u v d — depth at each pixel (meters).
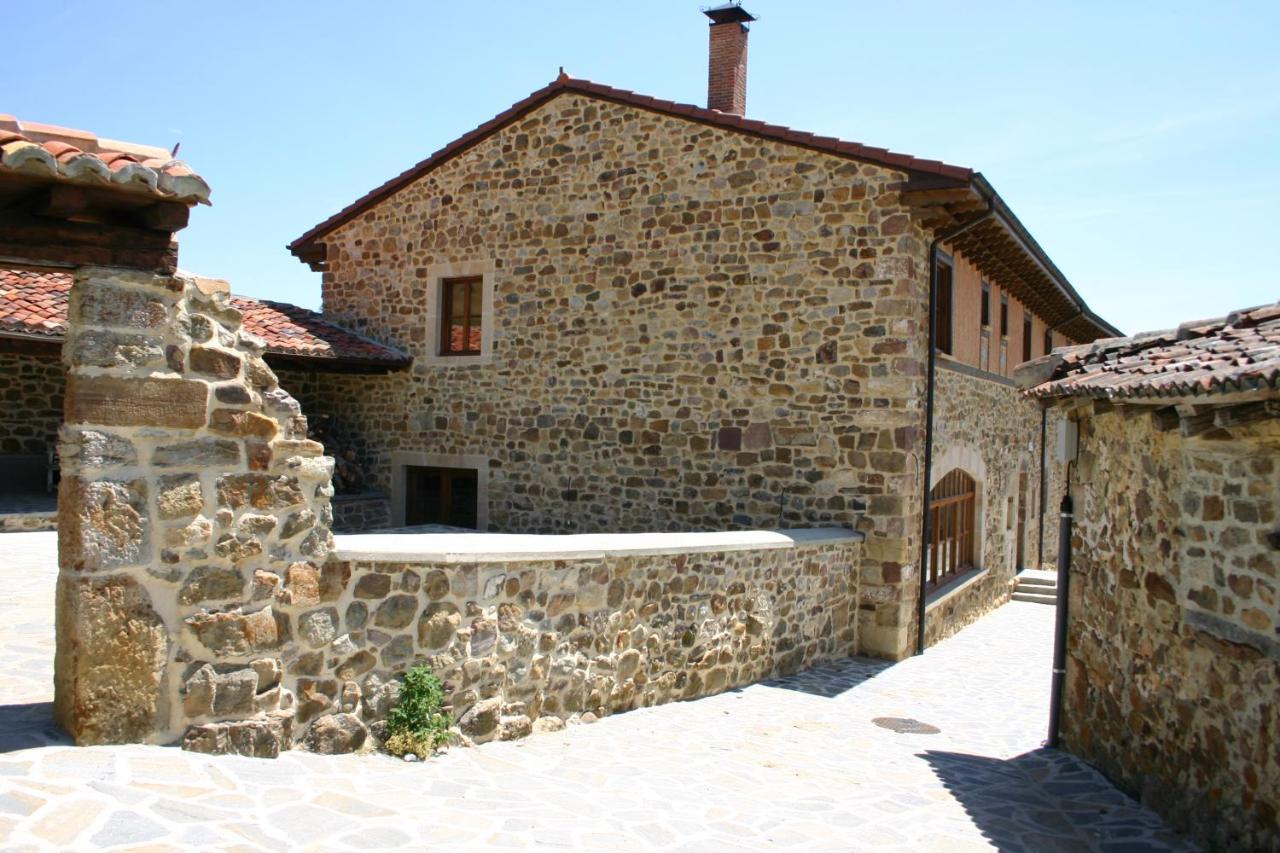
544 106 11.77
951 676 9.48
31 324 9.41
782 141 10.15
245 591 4.58
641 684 7.05
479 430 12.20
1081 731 6.67
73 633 4.07
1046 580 15.60
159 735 4.29
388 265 13.04
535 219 11.81
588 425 11.40
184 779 4.02
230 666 4.53
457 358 12.41
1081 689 6.71
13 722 4.30
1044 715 8.25
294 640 4.81
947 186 9.23
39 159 3.63
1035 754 6.89
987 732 7.59
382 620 5.22
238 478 4.55
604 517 11.25
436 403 12.56
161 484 4.28
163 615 4.30
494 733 5.76
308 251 13.74
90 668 4.08
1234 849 4.47
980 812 5.40
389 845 3.82
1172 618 5.21
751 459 10.38
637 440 11.07
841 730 7.21
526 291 11.87
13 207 3.95
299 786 4.32
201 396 4.41
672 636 7.34
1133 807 5.52
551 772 5.30
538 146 11.81
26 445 11.96
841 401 9.92
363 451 13.16
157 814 3.63
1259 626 4.36
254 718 4.60
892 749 6.80
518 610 5.95
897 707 8.12
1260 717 4.32
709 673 7.78
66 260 4.02
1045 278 13.49
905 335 9.62
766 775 5.81
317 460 4.88
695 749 6.22
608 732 6.37
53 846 3.24
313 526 4.88
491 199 12.16
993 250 11.70
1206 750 4.80
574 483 11.47
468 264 12.33
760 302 10.35
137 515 4.20
